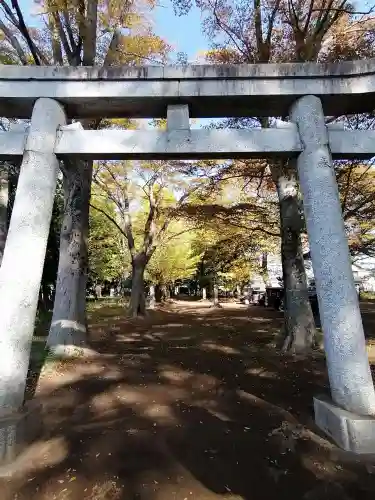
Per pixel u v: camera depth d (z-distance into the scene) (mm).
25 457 3832
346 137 4938
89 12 8859
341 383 4223
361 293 29266
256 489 3230
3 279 4363
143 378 6984
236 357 8930
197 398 5812
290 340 9695
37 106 4930
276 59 11133
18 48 9117
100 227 26797
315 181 4719
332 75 4918
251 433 4410
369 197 11180
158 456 3828
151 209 20531
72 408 5363
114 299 35125
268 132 4953
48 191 4754
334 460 3713
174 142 4906
